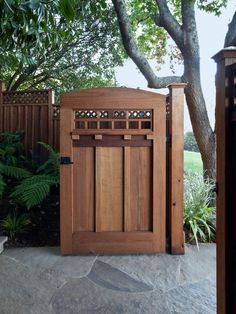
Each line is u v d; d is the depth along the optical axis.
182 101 2.96
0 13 2.00
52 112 5.50
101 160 2.97
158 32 6.48
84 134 2.94
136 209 3.01
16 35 2.35
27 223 3.54
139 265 2.72
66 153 2.94
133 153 2.99
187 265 2.72
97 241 2.98
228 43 4.12
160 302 2.10
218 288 1.61
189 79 4.37
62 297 2.15
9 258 2.83
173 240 2.98
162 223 3.01
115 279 2.44
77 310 1.99
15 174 4.32
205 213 3.53
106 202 2.99
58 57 7.07
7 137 5.25
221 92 1.55
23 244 3.19
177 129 2.97
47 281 2.39
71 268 2.64
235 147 1.48
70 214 2.95
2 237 3.20
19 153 5.39
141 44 6.64
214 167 4.42
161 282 2.39
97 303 2.08
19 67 6.54
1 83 5.62
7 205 3.99
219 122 1.58
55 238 3.33
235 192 1.48
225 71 1.51
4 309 1.99
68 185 2.95
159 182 3.00
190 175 4.06
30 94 5.55
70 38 6.62
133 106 2.94
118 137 2.97
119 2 4.19
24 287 2.29
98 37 7.07
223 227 1.54
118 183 3.00
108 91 2.91
